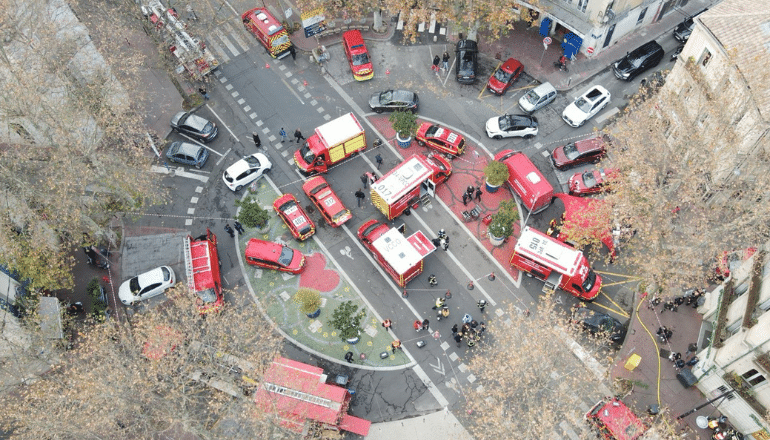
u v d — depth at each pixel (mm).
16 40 41781
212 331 37562
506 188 49312
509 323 37906
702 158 36594
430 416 39750
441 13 53750
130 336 35750
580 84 55250
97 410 33062
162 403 33656
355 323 40562
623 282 44531
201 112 54781
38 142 42844
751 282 34781
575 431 38094
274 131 53469
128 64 54281
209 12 61156
